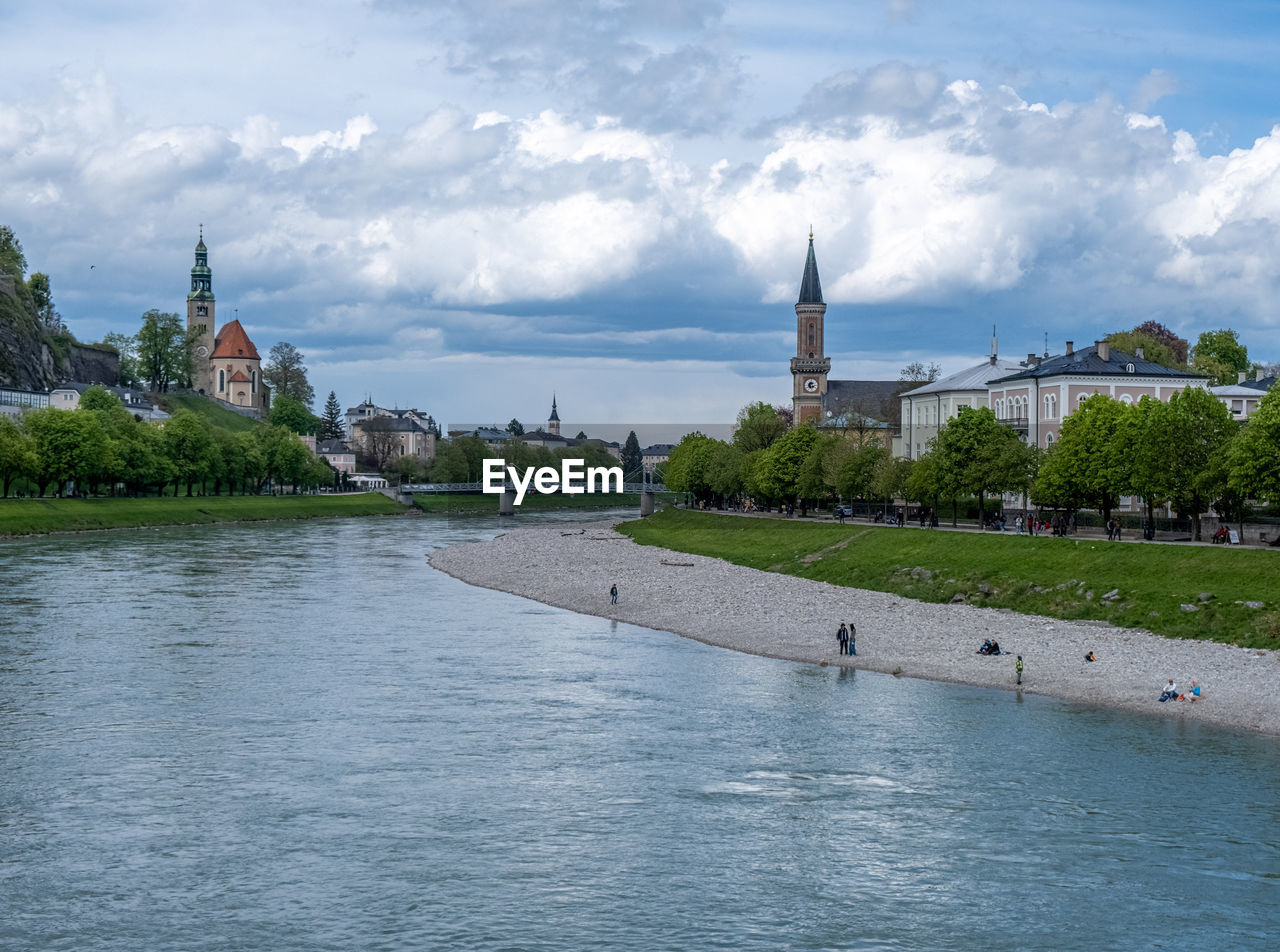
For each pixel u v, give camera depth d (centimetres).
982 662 8188
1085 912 4375
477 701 7219
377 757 6069
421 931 4256
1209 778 5697
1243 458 10394
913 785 5634
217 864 4772
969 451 14388
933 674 7912
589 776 5781
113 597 11575
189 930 4256
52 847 4931
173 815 5269
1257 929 4244
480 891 4553
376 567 15288
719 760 6022
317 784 5662
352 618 10525
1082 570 10238
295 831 5097
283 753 6131
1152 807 5331
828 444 18775
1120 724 6625
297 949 4134
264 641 9206
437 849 4925
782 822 5191
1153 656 8056
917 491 14825
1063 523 12850
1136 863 4759
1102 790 5547
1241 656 7912
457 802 5428
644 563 15325
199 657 8506
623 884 4609
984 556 11488
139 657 8475
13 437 19938
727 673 8062
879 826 5144
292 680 7769
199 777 5750
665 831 5097
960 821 5188
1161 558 9869
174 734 6462
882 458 17088
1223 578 9150
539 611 11156
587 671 8125
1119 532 11806
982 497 14512
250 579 13500
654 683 7731
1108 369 15675
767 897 4500
